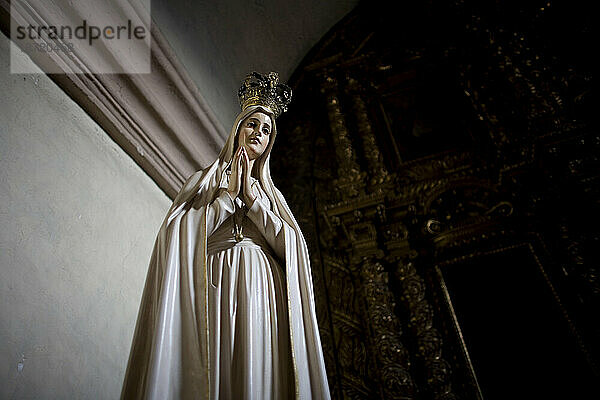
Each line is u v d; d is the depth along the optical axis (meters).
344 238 4.33
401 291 3.87
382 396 3.36
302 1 5.36
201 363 1.23
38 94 2.11
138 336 1.32
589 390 3.01
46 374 1.69
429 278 3.87
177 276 1.40
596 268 3.40
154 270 1.46
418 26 5.53
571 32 4.64
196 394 1.19
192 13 3.81
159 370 1.20
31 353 1.65
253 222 1.65
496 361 3.28
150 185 2.81
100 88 2.43
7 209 1.74
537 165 3.96
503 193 4.07
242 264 1.50
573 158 3.88
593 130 3.91
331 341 3.77
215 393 1.23
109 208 2.34
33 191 1.89
